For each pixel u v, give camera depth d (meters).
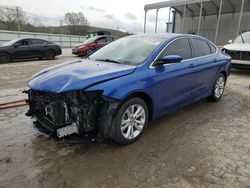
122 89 2.82
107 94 2.70
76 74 2.88
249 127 3.75
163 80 3.39
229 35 18.84
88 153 2.89
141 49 3.61
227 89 6.41
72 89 2.60
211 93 4.94
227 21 18.88
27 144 3.11
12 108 4.59
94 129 2.85
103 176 2.44
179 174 2.48
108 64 3.36
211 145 3.13
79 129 2.73
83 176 2.44
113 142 3.17
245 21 17.72
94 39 16.03
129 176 2.44
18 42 12.63
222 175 2.47
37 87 2.87
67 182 2.34
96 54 4.08
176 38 3.90
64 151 2.93
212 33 20.00
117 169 2.56
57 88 2.68
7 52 12.02
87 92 2.64
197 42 4.40
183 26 22.08
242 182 2.36
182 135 3.43
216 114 4.36
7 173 2.47
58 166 2.61
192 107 4.77
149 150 2.98
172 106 3.76
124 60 3.47
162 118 4.11
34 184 2.31
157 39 3.82
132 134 3.12
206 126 3.78
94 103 2.75
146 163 2.68
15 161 2.70
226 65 5.16
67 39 34.72
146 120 3.31
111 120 2.82
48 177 2.42
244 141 3.26
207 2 17.19
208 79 4.62
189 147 3.07
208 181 2.37
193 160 2.75
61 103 2.74
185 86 3.93
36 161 2.71
